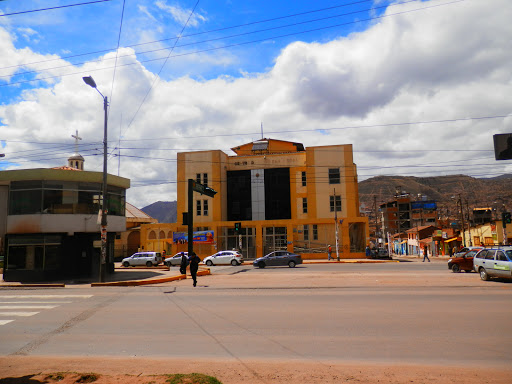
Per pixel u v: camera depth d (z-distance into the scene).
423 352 6.92
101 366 6.50
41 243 23.81
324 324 9.30
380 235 108.19
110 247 27.72
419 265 34.62
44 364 6.73
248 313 11.02
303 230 48.22
